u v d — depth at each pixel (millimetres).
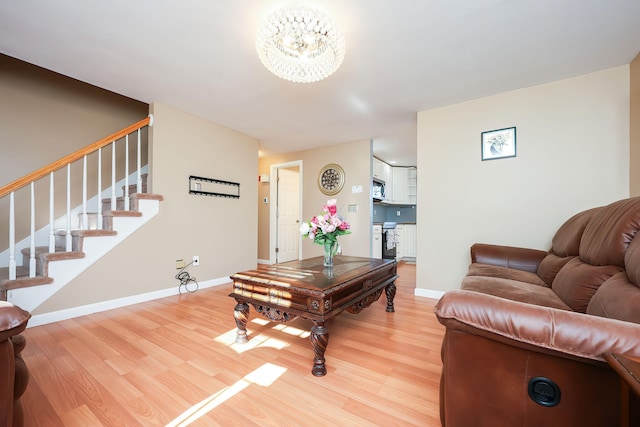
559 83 2430
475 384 848
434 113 3039
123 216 2682
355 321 2293
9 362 776
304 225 2287
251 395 1313
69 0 1521
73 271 2359
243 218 3979
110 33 1820
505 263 2277
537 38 1848
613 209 1385
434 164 3018
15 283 2057
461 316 817
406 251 6242
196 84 2535
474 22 1691
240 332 1871
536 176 2520
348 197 4496
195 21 1698
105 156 3348
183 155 3201
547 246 2471
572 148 2375
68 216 2369
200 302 2803
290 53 1759
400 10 1586
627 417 588
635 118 2090
